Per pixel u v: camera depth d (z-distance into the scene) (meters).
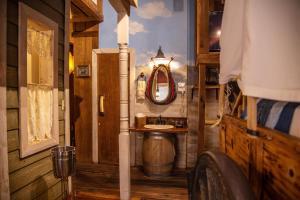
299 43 0.83
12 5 1.92
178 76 4.08
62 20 2.70
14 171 1.96
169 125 3.94
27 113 2.12
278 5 0.86
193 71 4.04
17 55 1.99
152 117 4.12
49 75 2.49
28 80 2.24
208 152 1.14
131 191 3.12
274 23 0.86
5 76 1.82
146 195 3.00
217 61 2.99
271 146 0.85
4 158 1.82
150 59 4.16
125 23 2.58
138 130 3.57
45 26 2.35
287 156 0.73
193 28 4.04
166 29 4.12
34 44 2.29
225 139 1.66
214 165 1.01
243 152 1.18
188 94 4.06
